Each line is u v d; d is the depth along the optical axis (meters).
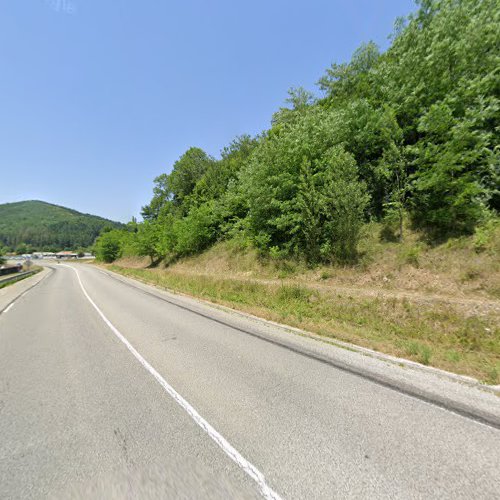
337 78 22.33
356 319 8.45
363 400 3.70
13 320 9.27
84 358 5.55
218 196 34.25
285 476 2.42
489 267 8.80
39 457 2.74
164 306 11.43
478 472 2.39
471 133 10.36
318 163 15.23
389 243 12.88
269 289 12.28
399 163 12.96
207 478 2.43
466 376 4.23
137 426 3.23
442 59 12.81
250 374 4.64
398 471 2.43
